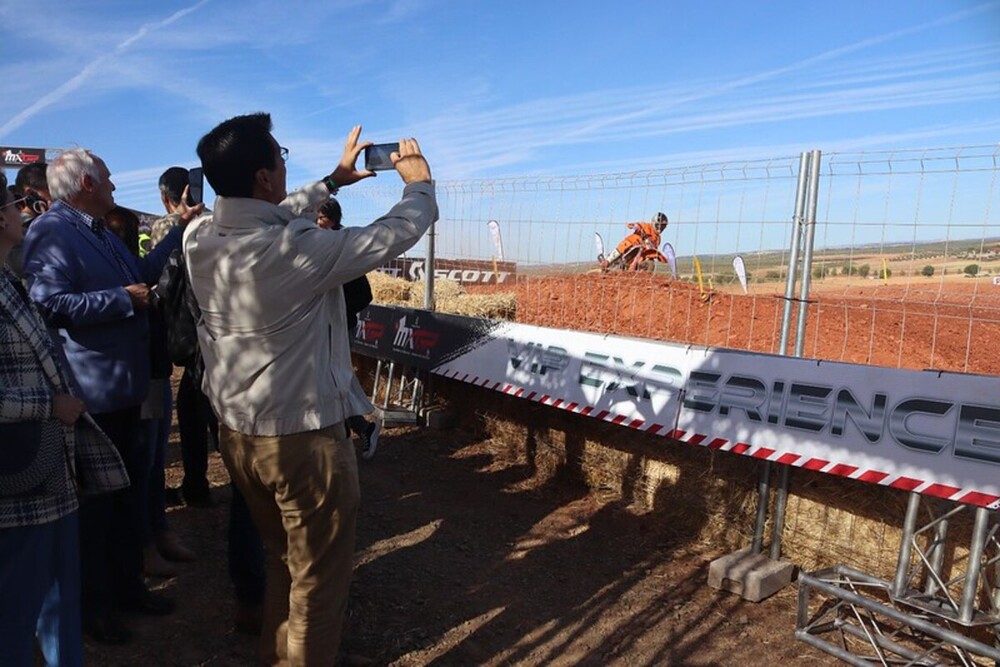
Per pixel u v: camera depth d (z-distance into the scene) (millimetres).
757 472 4285
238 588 3367
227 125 2420
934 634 3070
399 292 7848
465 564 4238
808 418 3570
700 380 4082
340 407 2482
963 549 3477
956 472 3059
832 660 3340
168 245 3902
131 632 3395
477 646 3404
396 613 3676
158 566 3980
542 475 5758
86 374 3238
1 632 2158
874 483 3637
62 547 2422
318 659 2611
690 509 4676
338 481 2471
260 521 2738
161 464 4055
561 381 4941
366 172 2799
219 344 2430
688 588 4000
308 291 2338
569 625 3605
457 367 5980
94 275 3291
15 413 2066
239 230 2391
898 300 3721
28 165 4098
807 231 3945
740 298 5508
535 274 5656
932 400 3162
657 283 5844
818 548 4043
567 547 4484
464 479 5660
